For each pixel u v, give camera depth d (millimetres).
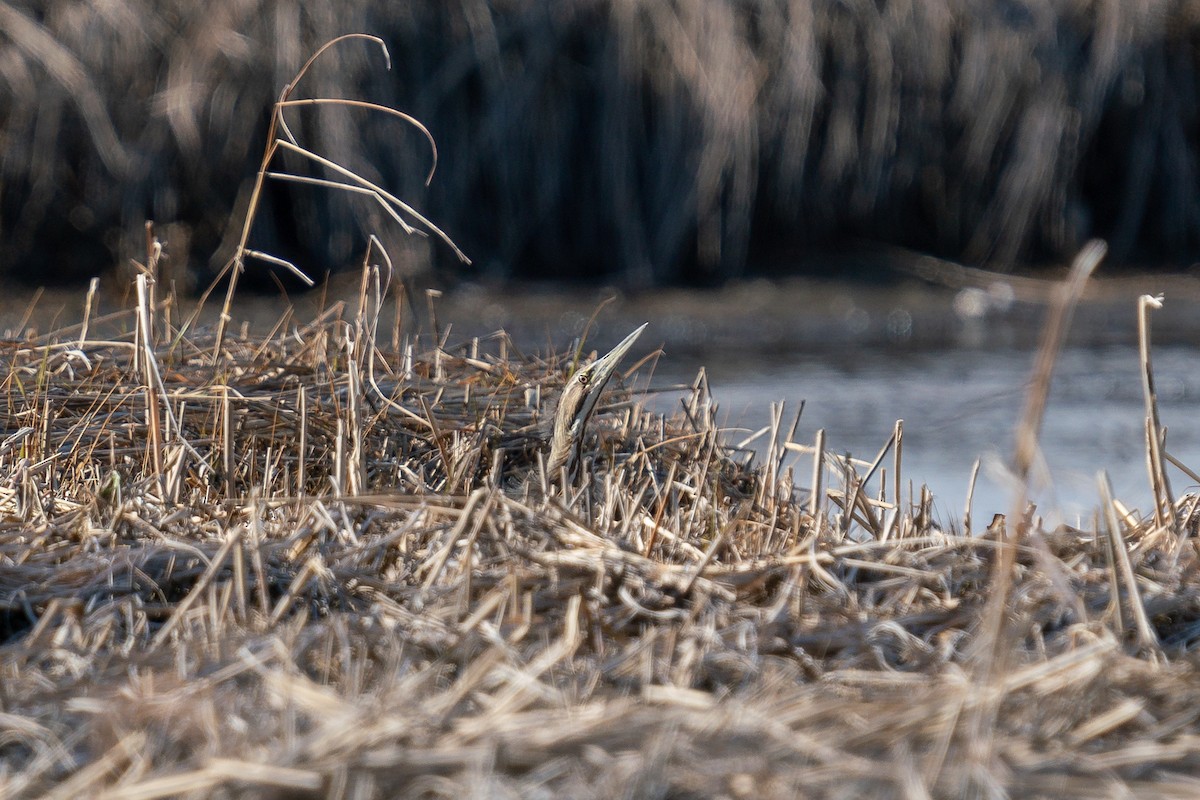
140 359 9047
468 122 21875
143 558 5969
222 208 20703
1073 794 4008
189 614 5508
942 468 13117
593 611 5461
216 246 20719
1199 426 15484
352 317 18562
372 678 4930
